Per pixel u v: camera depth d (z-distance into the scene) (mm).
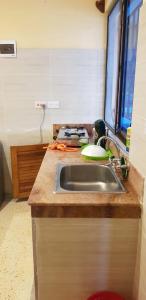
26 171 2949
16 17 2711
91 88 2928
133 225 1263
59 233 1279
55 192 1326
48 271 1341
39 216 1244
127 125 2137
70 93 2934
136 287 1299
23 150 2875
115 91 2459
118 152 1806
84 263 1331
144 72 1143
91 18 2738
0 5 2678
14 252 2094
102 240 1292
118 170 1639
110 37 2707
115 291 1375
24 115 2986
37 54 2809
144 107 1151
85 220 1257
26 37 2764
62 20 2738
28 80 2881
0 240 2250
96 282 1365
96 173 1793
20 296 1677
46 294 1386
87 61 2848
